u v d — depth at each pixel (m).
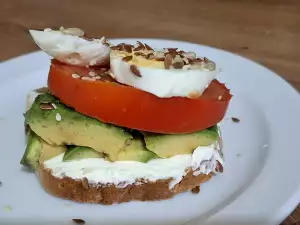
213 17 0.29
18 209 0.15
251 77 0.21
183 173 0.15
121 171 0.15
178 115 0.15
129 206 0.15
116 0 0.31
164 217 0.15
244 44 0.26
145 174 0.15
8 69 0.21
